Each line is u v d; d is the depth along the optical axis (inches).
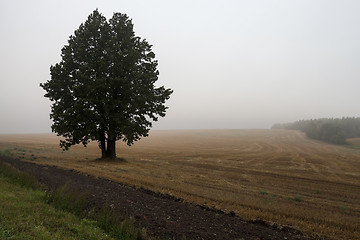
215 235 286.2
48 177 540.4
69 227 245.4
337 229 338.6
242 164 1344.7
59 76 999.6
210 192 530.6
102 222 274.2
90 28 1034.1
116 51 998.4
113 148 1127.0
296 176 951.0
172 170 933.2
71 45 1035.3
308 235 311.9
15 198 311.9
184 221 324.8
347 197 607.2
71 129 948.6
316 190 681.6
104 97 999.0
